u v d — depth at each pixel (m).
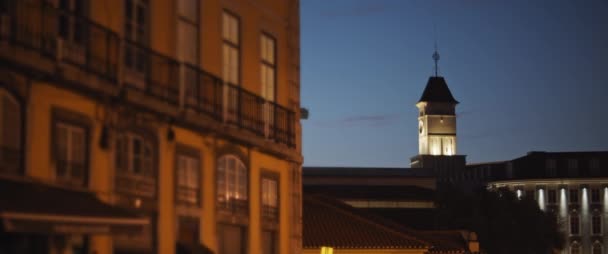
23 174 16.31
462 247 43.69
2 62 15.63
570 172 135.88
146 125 20.03
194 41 22.61
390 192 87.94
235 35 24.78
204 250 21.78
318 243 39.25
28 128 16.47
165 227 20.67
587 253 134.12
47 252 16.69
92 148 18.25
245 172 24.70
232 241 24.09
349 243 39.50
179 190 21.36
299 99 28.70
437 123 175.62
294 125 27.78
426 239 42.53
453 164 167.50
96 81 17.94
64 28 17.59
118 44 18.80
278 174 26.83
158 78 20.56
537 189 136.62
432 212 85.50
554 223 99.44
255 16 25.92
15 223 13.80
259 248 25.42
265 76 26.59
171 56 21.44
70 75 17.16
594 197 135.00
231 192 23.91
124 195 19.25
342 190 88.69
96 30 18.34
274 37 27.25
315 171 104.12
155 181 20.41
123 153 19.30
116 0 19.28
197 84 22.05
